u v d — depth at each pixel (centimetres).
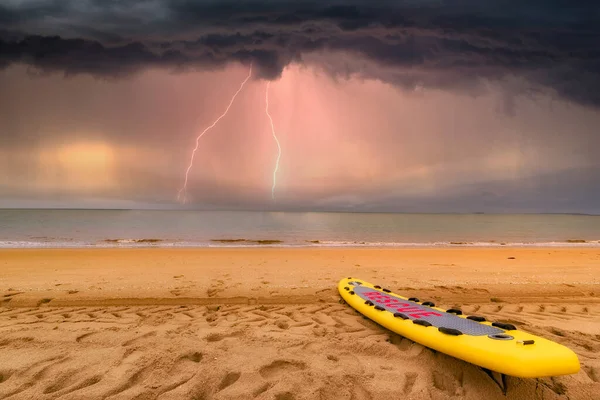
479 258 1312
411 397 308
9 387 312
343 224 4891
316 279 841
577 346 428
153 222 4666
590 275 935
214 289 709
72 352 386
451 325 411
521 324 515
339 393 311
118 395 298
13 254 1295
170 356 370
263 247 1778
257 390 312
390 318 468
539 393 314
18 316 539
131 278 837
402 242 2241
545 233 3353
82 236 2456
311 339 436
